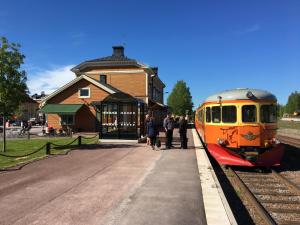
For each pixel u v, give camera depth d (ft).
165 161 44.70
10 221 21.24
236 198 32.22
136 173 36.42
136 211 23.11
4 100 56.65
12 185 30.78
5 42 56.59
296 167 50.16
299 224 24.72
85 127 119.75
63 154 51.80
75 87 120.37
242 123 46.93
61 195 27.27
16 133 115.24
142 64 135.85
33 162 44.06
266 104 47.24
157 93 172.24
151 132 58.29
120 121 72.23
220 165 50.42
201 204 24.70
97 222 21.01
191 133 106.32
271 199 31.86
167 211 23.07
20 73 58.03
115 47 146.30
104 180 32.86
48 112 115.34
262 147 46.68
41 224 20.68
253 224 24.77
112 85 138.51
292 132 132.26
